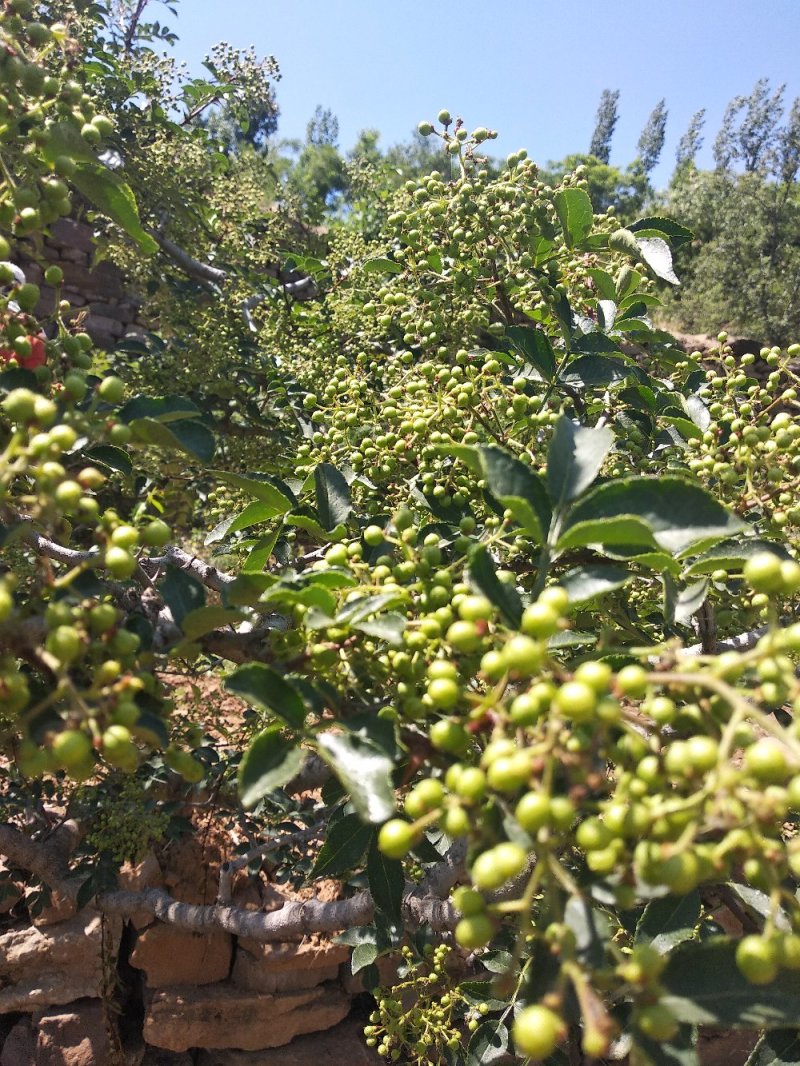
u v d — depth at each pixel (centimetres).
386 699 14
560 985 9
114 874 35
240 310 62
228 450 53
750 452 21
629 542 13
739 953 10
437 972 33
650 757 11
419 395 25
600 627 23
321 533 19
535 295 32
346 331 49
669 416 27
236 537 35
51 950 38
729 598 23
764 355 27
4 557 23
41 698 13
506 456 14
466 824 11
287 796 37
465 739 12
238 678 12
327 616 13
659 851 10
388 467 24
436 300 32
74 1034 38
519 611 13
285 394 52
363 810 11
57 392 15
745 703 10
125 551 13
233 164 88
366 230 85
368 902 27
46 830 39
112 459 19
